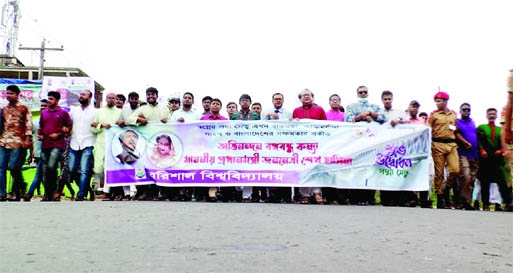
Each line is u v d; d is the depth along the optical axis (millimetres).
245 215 6051
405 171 9203
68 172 9820
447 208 9398
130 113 9891
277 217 5887
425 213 7059
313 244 3998
